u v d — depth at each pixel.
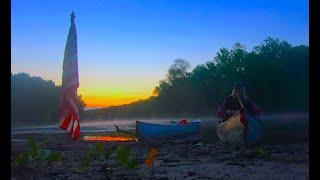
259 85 65.19
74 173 7.90
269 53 66.00
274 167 8.91
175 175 7.85
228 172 8.25
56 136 23.14
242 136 13.02
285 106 61.62
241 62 71.69
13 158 8.68
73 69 11.02
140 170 8.47
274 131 21.58
